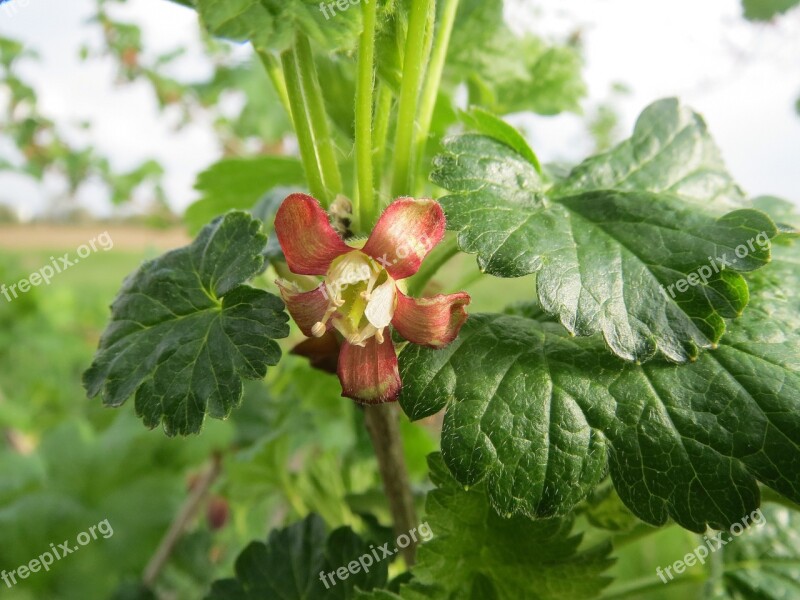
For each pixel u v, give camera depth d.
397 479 0.06
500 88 0.08
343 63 0.06
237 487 0.09
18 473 0.12
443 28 0.05
